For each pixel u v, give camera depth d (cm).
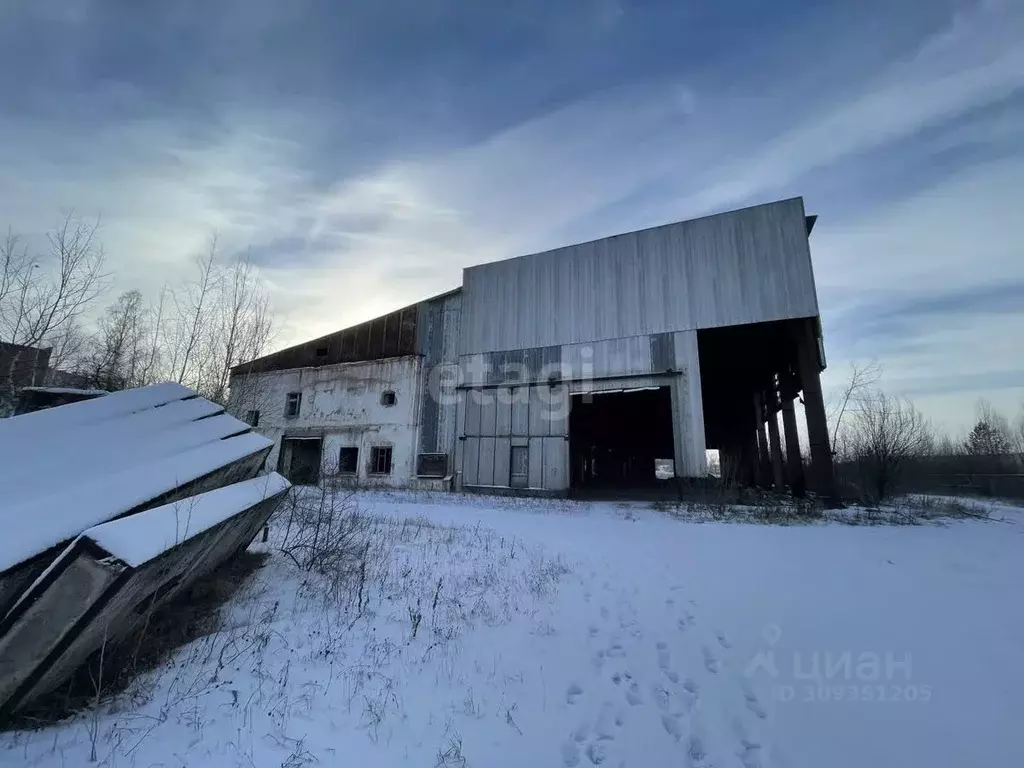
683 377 1825
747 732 378
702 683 449
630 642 532
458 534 1028
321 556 662
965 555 862
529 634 543
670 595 670
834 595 646
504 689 433
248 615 504
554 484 2006
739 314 1766
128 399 585
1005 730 362
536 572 762
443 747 348
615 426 3375
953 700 402
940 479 3081
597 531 1141
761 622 568
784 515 1373
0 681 302
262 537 718
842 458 2548
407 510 1482
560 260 2144
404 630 519
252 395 2705
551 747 361
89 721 323
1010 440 5566
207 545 455
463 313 2330
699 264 1862
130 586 331
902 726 373
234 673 398
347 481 2173
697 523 1269
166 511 394
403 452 2319
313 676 413
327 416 2544
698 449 1753
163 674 385
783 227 1753
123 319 2017
